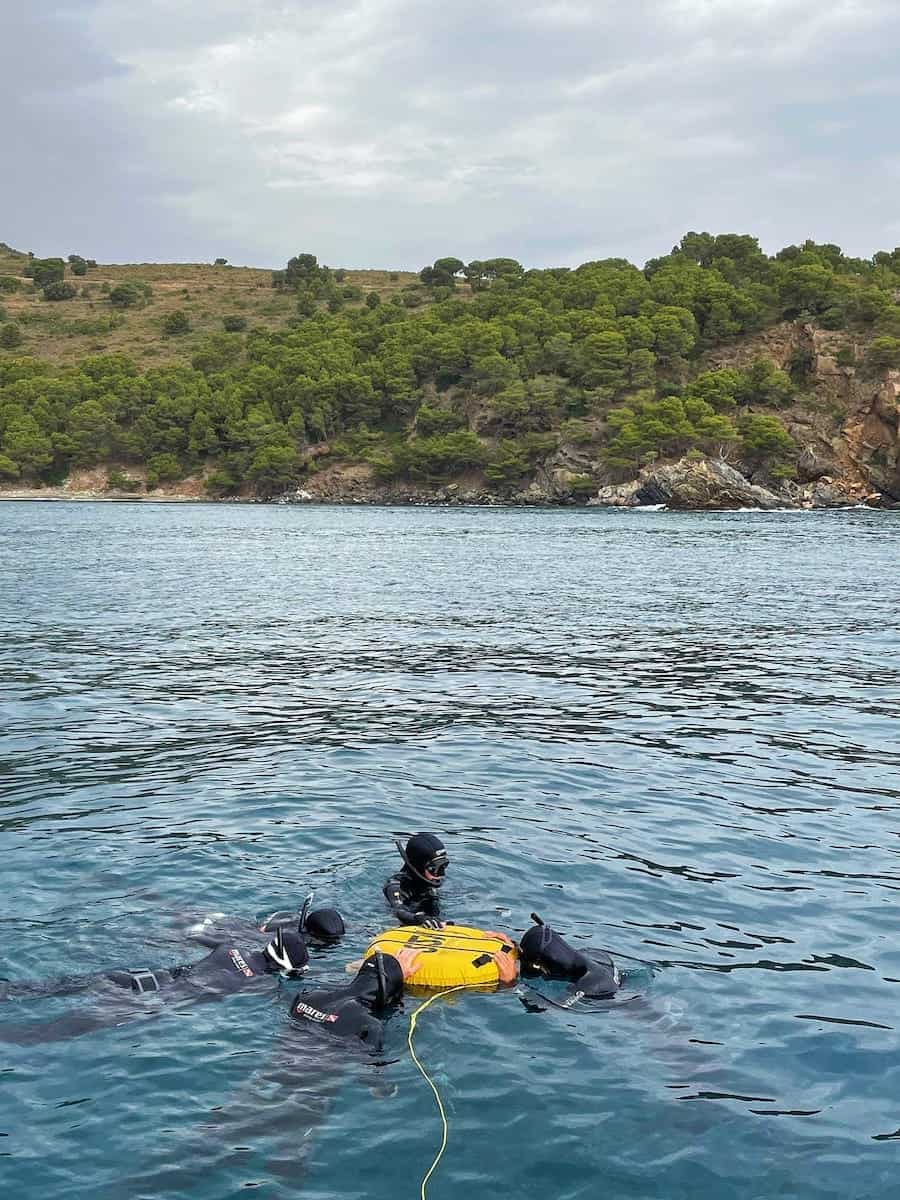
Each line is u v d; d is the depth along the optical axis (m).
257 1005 6.90
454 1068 6.14
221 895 8.65
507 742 14.02
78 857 9.53
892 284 151.50
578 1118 5.64
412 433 147.12
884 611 28.27
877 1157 5.33
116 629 24.47
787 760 13.22
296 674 18.92
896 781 12.29
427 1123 5.60
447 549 53.22
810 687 17.89
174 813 10.88
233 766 12.77
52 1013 6.74
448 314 173.38
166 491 151.38
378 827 10.41
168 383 161.12
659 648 21.95
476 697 16.97
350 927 8.09
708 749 13.73
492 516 99.25
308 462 147.25
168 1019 6.69
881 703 16.64
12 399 160.00
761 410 129.75
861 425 124.44
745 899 8.70
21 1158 5.26
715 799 11.52
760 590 33.62
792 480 123.31
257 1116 5.64
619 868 9.37
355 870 9.23
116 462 156.88
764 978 7.29
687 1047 6.39
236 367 170.50
